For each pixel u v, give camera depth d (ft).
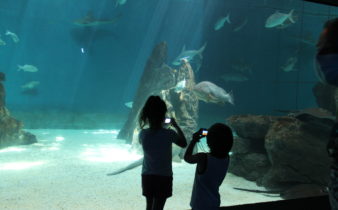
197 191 9.09
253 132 23.97
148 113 9.89
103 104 132.57
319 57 6.70
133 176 21.48
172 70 38.99
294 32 101.30
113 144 37.76
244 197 17.49
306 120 21.26
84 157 28.09
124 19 125.90
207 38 111.86
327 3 10.99
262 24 104.73
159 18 126.41
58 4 121.29
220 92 23.84
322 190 17.79
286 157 20.17
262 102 111.65
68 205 14.40
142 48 136.77
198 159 9.14
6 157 26.73
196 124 33.88
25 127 53.67
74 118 61.67
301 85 115.03
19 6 117.19
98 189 17.67
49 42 131.34
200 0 109.19
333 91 32.17
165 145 9.68
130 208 14.28
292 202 12.21
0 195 15.56
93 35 126.31
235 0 100.89
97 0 121.60
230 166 25.36
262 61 110.83
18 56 130.93
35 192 16.47
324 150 20.13
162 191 9.62
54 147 33.45
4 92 35.37
